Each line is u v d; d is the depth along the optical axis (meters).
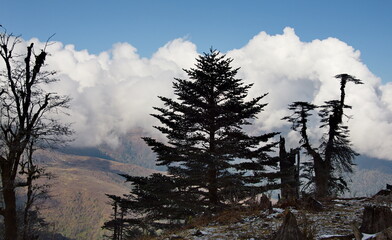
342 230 9.30
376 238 7.14
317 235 8.88
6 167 16.86
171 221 22.67
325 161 28.77
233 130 23.73
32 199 19.17
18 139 16.83
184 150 22.22
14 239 17.05
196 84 24.02
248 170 22.80
